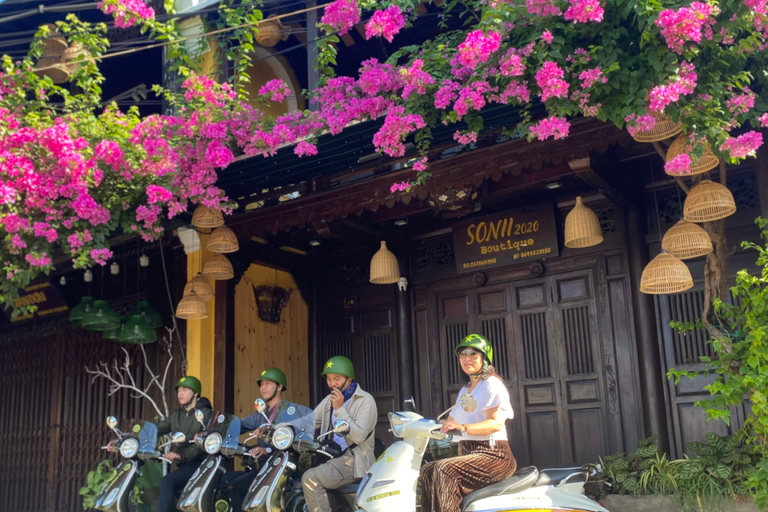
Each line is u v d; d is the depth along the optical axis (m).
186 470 5.70
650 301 6.23
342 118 5.54
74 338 8.98
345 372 5.20
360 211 6.27
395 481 4.29
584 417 6.42
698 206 4.57
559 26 4.50
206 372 7.44
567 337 6.61
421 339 7.48
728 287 5.84
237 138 6.00
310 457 5.70
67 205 5.70
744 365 4.54
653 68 4.38
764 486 4.39
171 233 7.81
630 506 4.97
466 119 5.11
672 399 6.04
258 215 6.83
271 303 7.98
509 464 4.38
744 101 4.27
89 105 6.29
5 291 5.73
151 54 9.13
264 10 7.15
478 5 5.59
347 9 5.75
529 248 6.84
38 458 9.02
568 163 5.32
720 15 4.32
